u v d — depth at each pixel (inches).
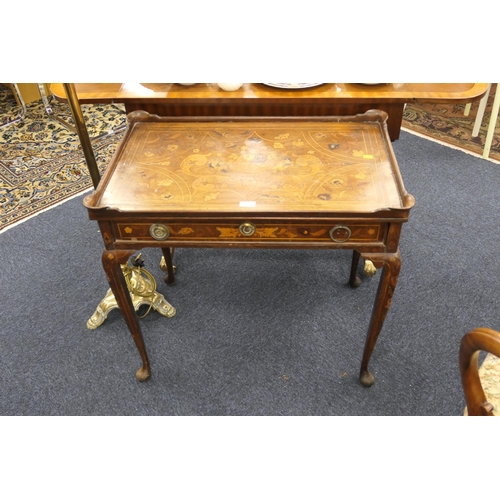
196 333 81.4
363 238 56.5
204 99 72.4
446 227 99.7
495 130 129.0
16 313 85.5
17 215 106.9
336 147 65.2
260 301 86.3
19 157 125.2
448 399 70.6
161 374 75.6
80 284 90.6
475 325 80.3
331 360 76.4
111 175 61.5
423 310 82.8
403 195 55.0
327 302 85.6
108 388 74.1
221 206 55.7
